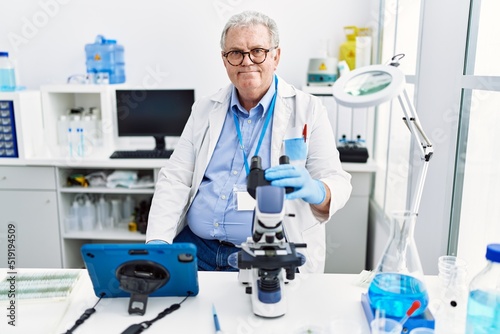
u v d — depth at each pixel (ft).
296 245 3.61
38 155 9.16
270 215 3.18
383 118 8.70
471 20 4.89
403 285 3.42
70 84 9.26
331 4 9.57
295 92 5.72
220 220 5.40
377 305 3.40
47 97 9.29
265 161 5.44
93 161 8.73
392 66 3.47
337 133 9.03
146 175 9.83
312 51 9.78
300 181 3.81
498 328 3.05
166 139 10.19
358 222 8.80
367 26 9.57
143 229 9.30
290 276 3.51
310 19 9.64
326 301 3.84
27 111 8.87
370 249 9.32
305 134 5.40
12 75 9.28
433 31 5.60
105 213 9.75
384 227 8.04
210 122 5.77
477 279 3.16
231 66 5.25
